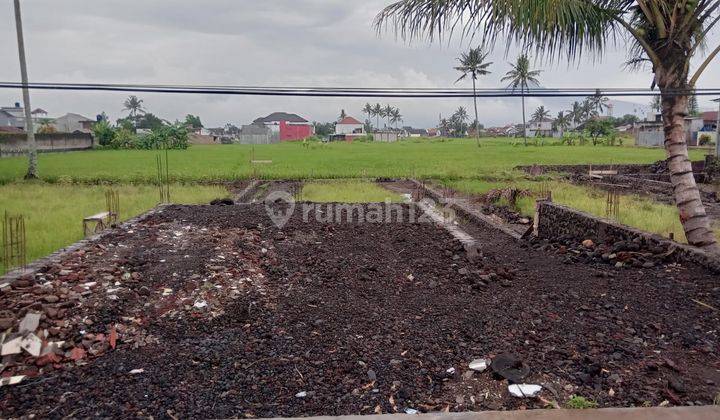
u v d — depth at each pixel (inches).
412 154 1451.8
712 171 738.2
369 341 154.3
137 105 3383.4
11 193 539.8
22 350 144.4
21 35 706.8
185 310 180.9
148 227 305.3
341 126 4443.9
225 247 258.4
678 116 241.1
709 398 117.9
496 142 2679.6
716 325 158.4
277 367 138.1
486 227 389.7
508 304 186.2
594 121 2245.3
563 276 221.1
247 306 184.7
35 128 2165.4
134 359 144.6
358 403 119.0
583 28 241.0
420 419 101.8
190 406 118.1
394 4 249.0
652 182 688.4
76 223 359.9
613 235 273.0
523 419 101.8
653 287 194.9
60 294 181.5
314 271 229.0
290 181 720.3
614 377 128.0
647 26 247.6
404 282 216.8
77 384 130.3
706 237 233.5
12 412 117.2
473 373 132.9
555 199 497.4
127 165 978.1
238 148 2012.8
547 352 143.9
